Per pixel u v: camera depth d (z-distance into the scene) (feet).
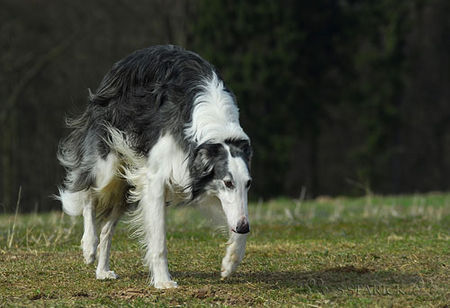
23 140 101.65
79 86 96.73
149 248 23.66
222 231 24.57
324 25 104.12
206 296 22.17
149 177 23.67
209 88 23.70
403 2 102.94
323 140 120.06
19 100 99.66
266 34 97.30
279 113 98.78
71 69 99.25
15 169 101.19
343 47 105.40
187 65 24.48
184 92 23.77
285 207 57.88
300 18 102.53
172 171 23.31
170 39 97.45
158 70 24.63
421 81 119.44
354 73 106.11
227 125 22.77
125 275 26.21
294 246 32.60
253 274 26.08
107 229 25.79
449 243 32.07
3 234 36.04
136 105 24.54
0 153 104.01
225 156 22.17
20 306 20.93
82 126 26.50
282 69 96.58
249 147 22.81
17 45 97.09
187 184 23.04
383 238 34.76
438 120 119.65
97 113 25.70
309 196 110.83
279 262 28.48
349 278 25.03
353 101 105.50
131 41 97.40
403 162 119.24
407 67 104.68
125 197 25.89
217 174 22.18
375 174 103.50
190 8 99.25
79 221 41.52
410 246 31.60
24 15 97.40
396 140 110.11
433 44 118.83
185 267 27.68
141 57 25.44
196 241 34.65
